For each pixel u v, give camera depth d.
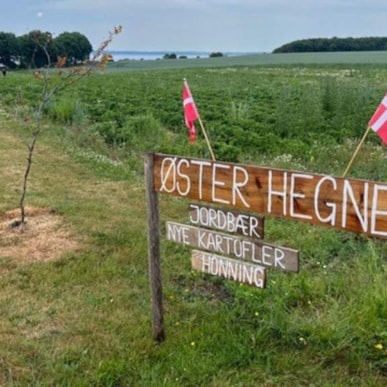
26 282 4.81
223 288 4.68
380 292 4.00
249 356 3.55
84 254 5.47
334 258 5.26
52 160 10.13
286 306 4.12
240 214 3.37
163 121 15.54
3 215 6.68
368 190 2.81
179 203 7.26
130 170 9.57
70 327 4.00
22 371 3.44
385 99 3.39
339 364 3.45
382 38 117.94
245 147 11.05
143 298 4.52
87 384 3.29
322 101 15.95
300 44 119.75
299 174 3.04
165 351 3.63
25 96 20.50
